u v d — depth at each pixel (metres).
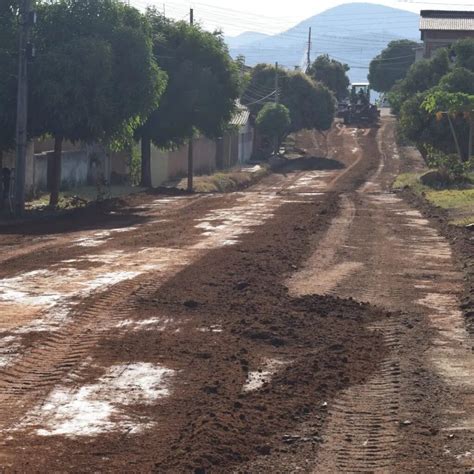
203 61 68.00
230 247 31.34
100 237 34.03
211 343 17.67
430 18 139.88
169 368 15.80
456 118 79.69
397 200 54.53
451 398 14.34
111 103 46.34
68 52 45.09
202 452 11.46
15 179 44.06
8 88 45.22
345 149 124.56
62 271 25.58
